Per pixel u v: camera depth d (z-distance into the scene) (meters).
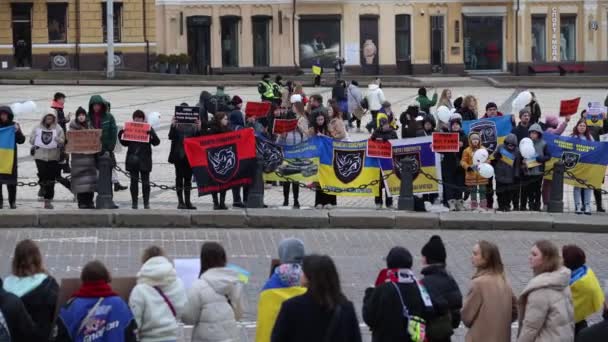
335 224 26.98
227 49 82.94
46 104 54.47
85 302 12.67
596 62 84.25
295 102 32.06
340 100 47.78
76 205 28.52
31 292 13.27
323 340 11.81
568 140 28.52
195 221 26.72
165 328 13.33
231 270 13.77
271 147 28.41
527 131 29.17
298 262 13.55
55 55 79.69
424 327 13.20
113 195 30.61
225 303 13.67
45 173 27.44
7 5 79.12
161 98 59.38
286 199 28.92
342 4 82.88
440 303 13.33
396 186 28.53
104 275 12.78
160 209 27.44
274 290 13.52
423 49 83.62
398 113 53.31
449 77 79.56
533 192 28.75
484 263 14.28
